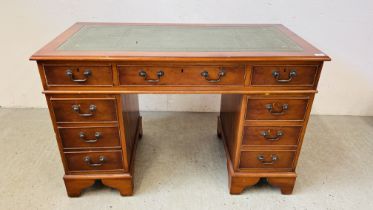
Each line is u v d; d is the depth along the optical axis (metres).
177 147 1.97
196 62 1.22
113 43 1.34
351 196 1.58
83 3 2.01
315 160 1.86
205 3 2.01
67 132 1.37
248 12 2.04
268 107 1.33
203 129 2.19
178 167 1.79
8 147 1.92
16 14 2.03
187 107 2.42
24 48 2.16
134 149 1.70
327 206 1.51
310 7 2.00
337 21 2.03
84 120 1.35
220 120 2.01
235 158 1.48
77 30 1.56
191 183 1.66
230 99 1.61
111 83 1.25
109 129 1.38
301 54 1.22
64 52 1.20
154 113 2.40
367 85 2.26
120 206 1.50
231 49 1.28
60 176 1.68
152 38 1.44
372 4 1.96
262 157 1.47
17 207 1.47
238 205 1.52
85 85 1.25
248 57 1.19
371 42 2.09
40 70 1.21
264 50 1.27
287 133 1.41
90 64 1.20
